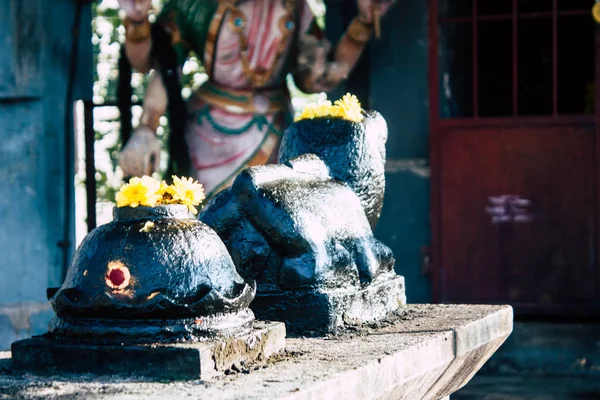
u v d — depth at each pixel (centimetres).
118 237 376
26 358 371
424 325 481
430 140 950
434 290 953
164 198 395
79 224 1215
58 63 906
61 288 390
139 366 355
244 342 375
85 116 952
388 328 472
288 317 456
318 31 879
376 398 380
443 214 955
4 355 423
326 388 341
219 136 856
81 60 941
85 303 368
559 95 1010
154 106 856
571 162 940
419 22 948
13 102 880
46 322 876
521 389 849
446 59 965
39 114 886
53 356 367
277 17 841
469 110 976
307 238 458
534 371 912
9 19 859
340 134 528
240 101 854
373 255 500
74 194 937
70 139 917
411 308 551
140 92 1138
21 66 866
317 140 529
